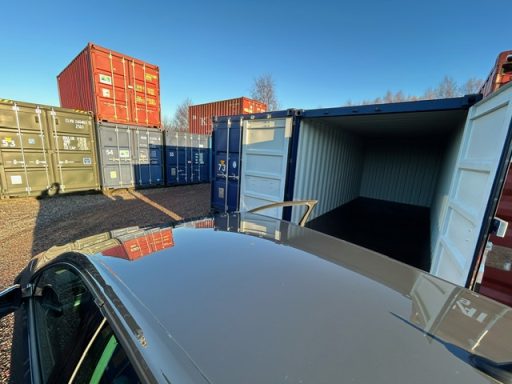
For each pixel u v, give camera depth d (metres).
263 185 4.38
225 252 1.19
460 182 2.22
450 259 2.14
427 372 0.60
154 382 0.54
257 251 1.22
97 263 1.05
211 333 0.68
